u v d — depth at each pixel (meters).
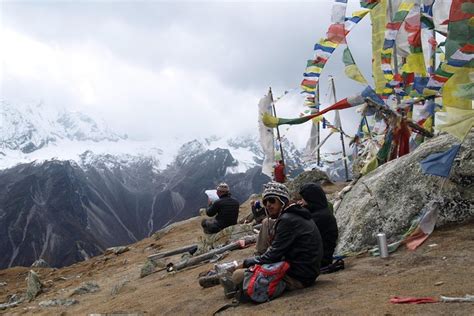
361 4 13.34
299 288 7.23
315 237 7.23
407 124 11.51
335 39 13.49
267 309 6.69
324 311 6.11
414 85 12.02
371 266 8.04
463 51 8.23
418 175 9.62
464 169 9.25
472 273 6.77
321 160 21.91
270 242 8.19
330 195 17.09
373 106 11.38
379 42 13.02
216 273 9.30
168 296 9.51
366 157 14.62
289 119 11.30
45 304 12.56
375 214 9.71
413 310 5.65
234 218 14.09
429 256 7.87
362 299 6.34
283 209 7.36
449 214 9.15
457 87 8.38
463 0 8.12
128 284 12.55
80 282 16.09
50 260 171.12
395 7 13.09
